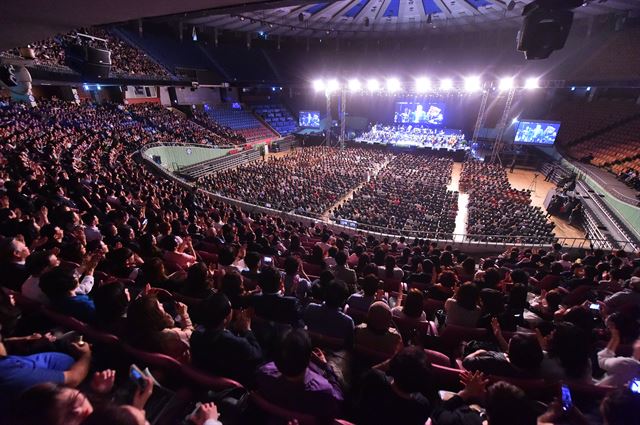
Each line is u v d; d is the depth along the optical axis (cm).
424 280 691
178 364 274
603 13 3450
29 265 366
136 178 1580
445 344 425
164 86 3856
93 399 232
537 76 4019
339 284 374
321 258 739
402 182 2762
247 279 524
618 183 2142
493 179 2828
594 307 554
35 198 805
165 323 302
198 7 488
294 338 242
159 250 583
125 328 296
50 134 2012
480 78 4472
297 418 234
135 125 3084
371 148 4444
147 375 256
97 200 958
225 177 2631
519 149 3753
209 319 281
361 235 1490
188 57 4519
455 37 4909
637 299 504
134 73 3353
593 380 332
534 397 302
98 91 3412
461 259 1023
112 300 305
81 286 416
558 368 317
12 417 167
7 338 293
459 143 4097
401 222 1906
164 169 2475
